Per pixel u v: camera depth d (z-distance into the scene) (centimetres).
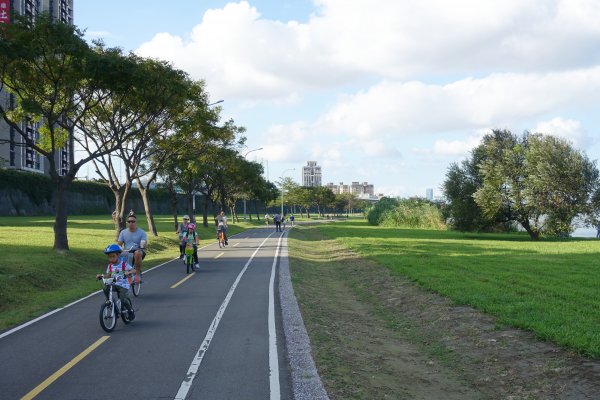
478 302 1147
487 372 752
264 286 1498
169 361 740
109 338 877
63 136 2567
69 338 876
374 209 8281
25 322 1009
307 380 659
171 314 1084
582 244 3294
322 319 1088
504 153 4544
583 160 4284
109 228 3831
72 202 7069
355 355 833
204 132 3086
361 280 1756
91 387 628
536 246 3055
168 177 3988
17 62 1825
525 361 761
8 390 617
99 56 1881
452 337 945
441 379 745
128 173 2811
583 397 612
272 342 850
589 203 4269
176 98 2370
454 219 4956
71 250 2100
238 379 662
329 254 2816
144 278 1678
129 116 2608
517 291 1298
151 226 3403
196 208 10262
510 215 4691
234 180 5991
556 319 945
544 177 4216
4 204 5541
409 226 7006
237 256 2500
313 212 18700
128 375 676
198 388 627
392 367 791
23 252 1948
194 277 1705
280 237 4278
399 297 1371
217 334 906
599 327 877
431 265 1945
